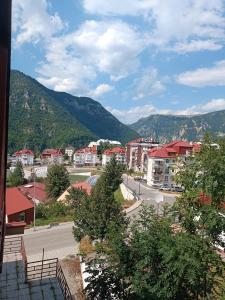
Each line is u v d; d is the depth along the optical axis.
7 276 15.54
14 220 44.84
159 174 91.62
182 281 11.51
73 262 28.41
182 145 95.75
